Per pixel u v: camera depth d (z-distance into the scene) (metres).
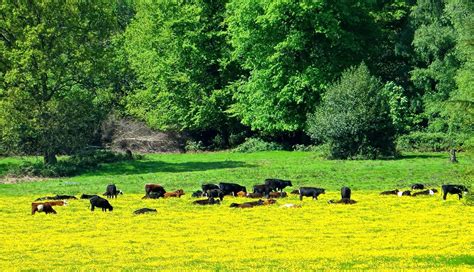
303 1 71.44
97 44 66.94
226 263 25.25
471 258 25.30
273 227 32.88
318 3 71.81
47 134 62.69
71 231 32.53
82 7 65.69
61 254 27.39
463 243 28.88
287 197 42.91
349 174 52.69
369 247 28.28
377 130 63.00
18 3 63.88
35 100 63.16
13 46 64.75
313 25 73.06
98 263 25.64
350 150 63.94
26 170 59.72
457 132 69.44
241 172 55.66
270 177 52.38
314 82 73.06
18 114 61.62
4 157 70.56
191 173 56.28
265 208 38.78
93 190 47.94
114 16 68.06
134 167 63.34
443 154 67.25
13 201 43.31
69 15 64.62
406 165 56.53
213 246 28.78
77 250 28.23
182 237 30.77
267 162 63.97
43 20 63.97
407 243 29.03
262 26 74.88
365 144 63.09
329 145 64.62
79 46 65.50
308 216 35.84
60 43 64.19
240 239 30.16
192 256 26.80
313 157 67.00
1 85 64.06
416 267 23.91
